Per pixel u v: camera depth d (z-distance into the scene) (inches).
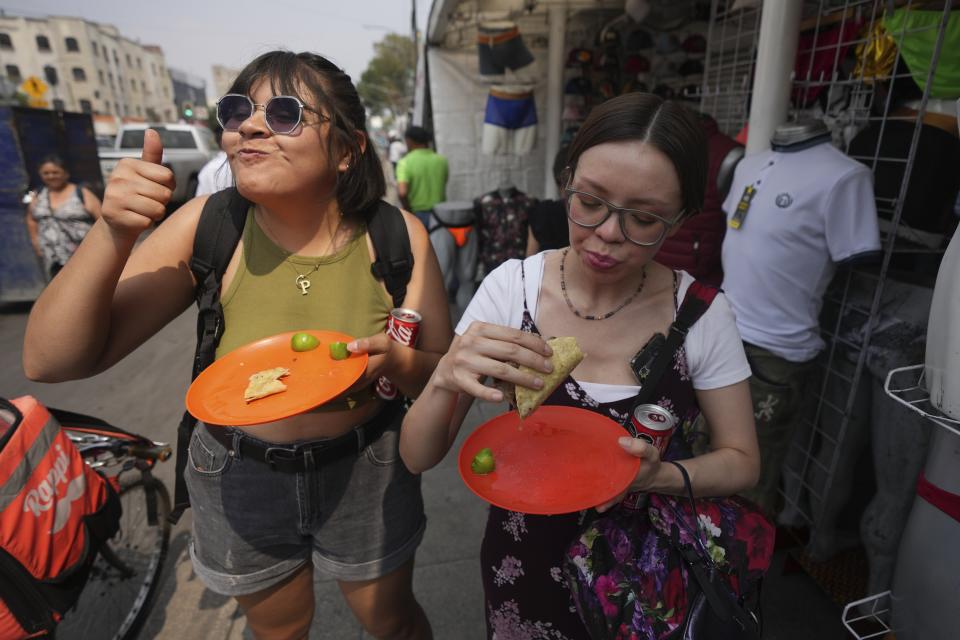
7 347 215.8
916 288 80.4
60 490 66.2
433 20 245.6
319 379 50.3
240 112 48.9
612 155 39.1
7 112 233.0
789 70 99.7
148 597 92.8
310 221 55.7
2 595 60.0
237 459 56.8
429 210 268.1
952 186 83.0
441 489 126.0
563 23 258.8
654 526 44.1
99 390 180.4
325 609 96.0
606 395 47.2
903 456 81.0
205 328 57.6
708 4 209.9
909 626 64.9
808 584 97.7
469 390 38.9
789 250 87.8
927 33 77.4
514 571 50.5
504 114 258.4
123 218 43.2
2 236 243.8
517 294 50.3
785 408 94.0
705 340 46.4
